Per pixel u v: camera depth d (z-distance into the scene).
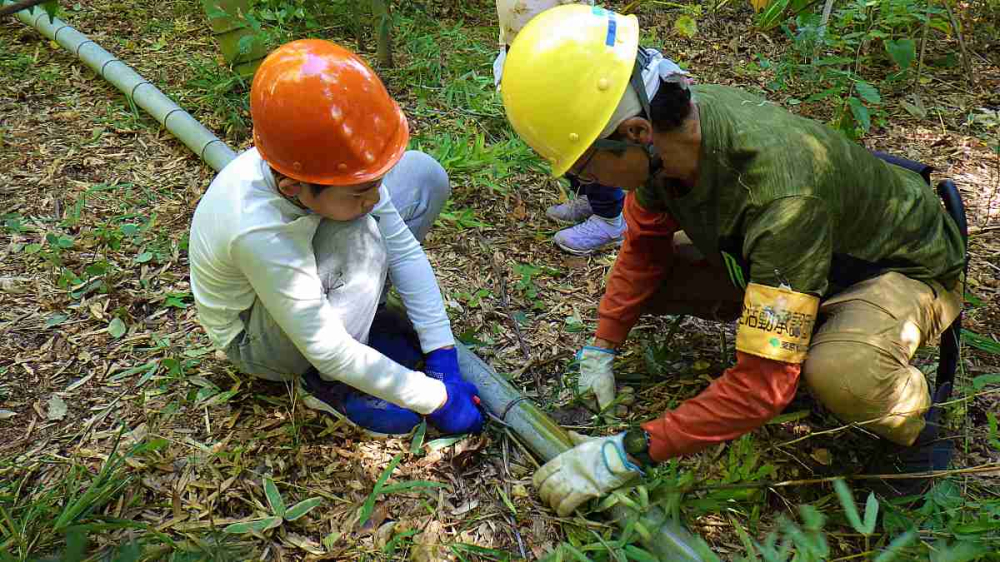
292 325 1.91
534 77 1.66
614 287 2.29
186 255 2.96
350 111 1.70
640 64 1.66
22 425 2.24
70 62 4.32
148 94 3.80
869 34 3.75
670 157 1.71
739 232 1.80
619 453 1.89
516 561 1.92
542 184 3.48
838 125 3.40
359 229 1.99
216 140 3.50
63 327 2.60
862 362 1.78
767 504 2.05
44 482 2.07
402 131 1.84
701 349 2.56
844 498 1.54
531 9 2.73
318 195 1.77
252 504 2.03
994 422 1.89
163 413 2.28
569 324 2.70
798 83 4.12
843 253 1.87
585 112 1.64
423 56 4.42
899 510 1.91
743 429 1.79
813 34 3.54
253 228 1.80
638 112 1.65
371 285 2.08
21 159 3.49
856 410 1.83
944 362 2.08
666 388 2.40
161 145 3.67
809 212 1.63
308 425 2.25
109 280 2.79
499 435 2.24
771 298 1.67
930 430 1.94
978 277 2.86
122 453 2.15
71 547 1.67
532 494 2.09
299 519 2.00
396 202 2.46
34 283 2.79
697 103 1.72
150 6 5.00
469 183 3.42
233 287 2.02
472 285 2.87
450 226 3.18
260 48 3.98
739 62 4.44
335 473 2.12
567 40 1.65
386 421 2.19
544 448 2.12
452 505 2.06
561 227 3.23
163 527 1.95
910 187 1.93
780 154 1.65
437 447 2.17
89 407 2.31
